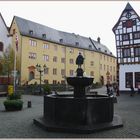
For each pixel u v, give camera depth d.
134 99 25.12
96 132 8.88
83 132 8.70
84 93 10.75
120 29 35.91
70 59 64.75
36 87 36.25
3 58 38.31
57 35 63.75
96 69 74.31
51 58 58.75
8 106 15.16
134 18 34.66
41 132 8.91
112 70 85.56
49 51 58.38
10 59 38.06
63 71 62.19
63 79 61.78
